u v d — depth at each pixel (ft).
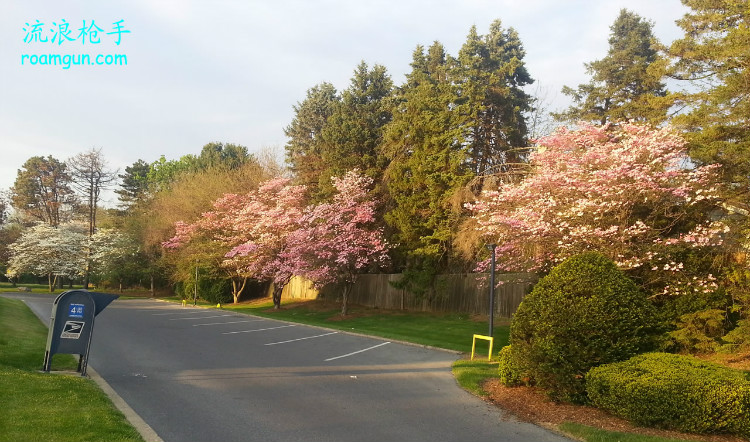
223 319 82.28
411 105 88.28
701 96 54.95
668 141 46.26
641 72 108.27
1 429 18.45
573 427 23.17
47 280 230.07
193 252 131.34
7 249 198.59
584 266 28.19
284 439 21.12
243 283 138.82
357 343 53.83
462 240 63.10
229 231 123.13
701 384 22.12
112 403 24.58
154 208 164.96
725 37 47.65
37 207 226.38
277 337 57.98
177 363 38.14
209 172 144.25
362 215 90.48
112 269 176.45
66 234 179.11
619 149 46.65
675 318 42.16
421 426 23.84
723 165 45.09
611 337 26.37
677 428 22.35
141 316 82.74
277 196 112.57
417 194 85.05
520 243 50.72
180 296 160.56
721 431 21.90
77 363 35.27
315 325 72.28
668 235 47.75
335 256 88.69
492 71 105.70
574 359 26.45
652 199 44.75
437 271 84.48
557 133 57.16
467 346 53.98
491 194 53.78
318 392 30.12
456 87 86.94
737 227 42.09
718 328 40.22
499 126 97.50
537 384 28.50
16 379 26.43
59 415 20.77
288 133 197.88
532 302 28.94
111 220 198.49
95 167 192.65
